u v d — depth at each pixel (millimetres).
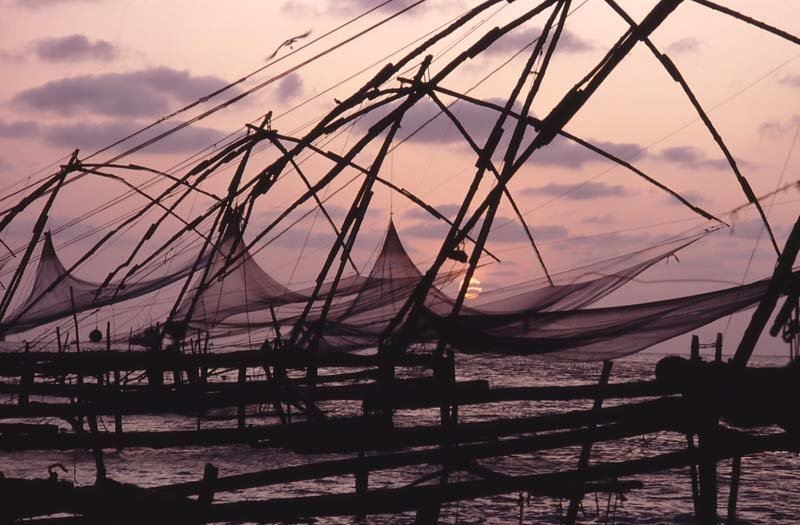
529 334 12617
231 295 31172
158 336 23531
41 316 31688
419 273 29344
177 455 23609
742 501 18297
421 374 24922
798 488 19781
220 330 32156
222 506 8586
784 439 10031
